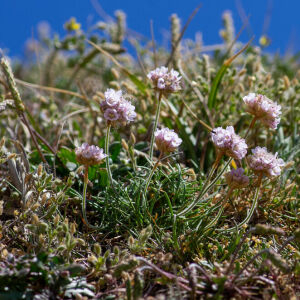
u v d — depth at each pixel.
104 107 0.42
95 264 0.39
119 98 0.42
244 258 0.41
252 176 0.49
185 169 0.49
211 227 0.44
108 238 0.45
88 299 0.38
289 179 0.52
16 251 0.40
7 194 0.49
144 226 0.45
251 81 0.58
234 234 0.44
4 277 0.37
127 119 0.42
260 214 0.48
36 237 0.42
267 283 0.38
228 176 0.41
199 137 0.56
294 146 0.56
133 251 0.40
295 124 0.58
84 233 0.45
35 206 0.42
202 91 0.59
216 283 0.36
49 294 0.37
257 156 0.41
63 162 0.54
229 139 0.40
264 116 0.43
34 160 0.54
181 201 0.47
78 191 0.50
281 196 0.49
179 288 0.37
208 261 0.41
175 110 0.58
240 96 0.59
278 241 0.45
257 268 0.40
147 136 0.57
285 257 0.41
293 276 0.39
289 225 0.47
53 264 0.38
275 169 0.41
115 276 0.37
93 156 0.41
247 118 0.58
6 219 0.47
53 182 0.44
